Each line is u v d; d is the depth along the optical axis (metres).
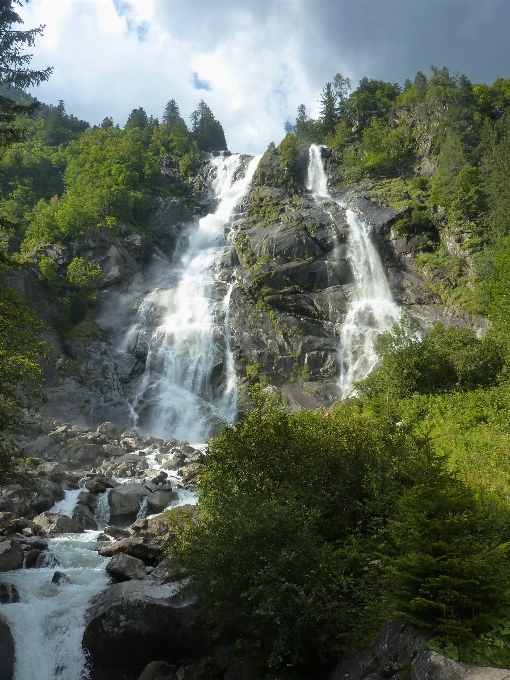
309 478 14.77
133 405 47.38
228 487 14.51
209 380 49.22
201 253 65.50
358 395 31.92
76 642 14.68
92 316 54.44
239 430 15.81
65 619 15.10
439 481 11.55
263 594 11.90
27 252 57.47
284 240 57.97
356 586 12.66
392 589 11.62
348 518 14.77
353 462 15.35
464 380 27.30
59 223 59.84
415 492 11.30
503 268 37.66
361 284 55.12
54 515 23.50
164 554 15.76
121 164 79.62
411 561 10.42
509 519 13.56
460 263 52.88
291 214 63.03
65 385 46.94
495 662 9.27
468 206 56.53
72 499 26.28
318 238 58.66
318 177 77.25
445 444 20.52
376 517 14.15
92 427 43.84
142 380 49.66
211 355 50.22
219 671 13.12
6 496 24.23
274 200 71.75
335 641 11.70
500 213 51.78
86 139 98.00
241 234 64.38
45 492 25.41
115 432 39.59
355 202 63.03
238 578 12.38
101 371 49.19
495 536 12.39
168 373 50.22
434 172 69.12
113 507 25.41
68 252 58.28
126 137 92.50
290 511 12.91
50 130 112.06
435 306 50.19
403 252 56.66
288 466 14.81
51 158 91.19
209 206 78.06
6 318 18.05
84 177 77.19
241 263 60.16
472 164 64.38
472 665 9.26
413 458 14.27
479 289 47.31
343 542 14.12
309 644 11.91
